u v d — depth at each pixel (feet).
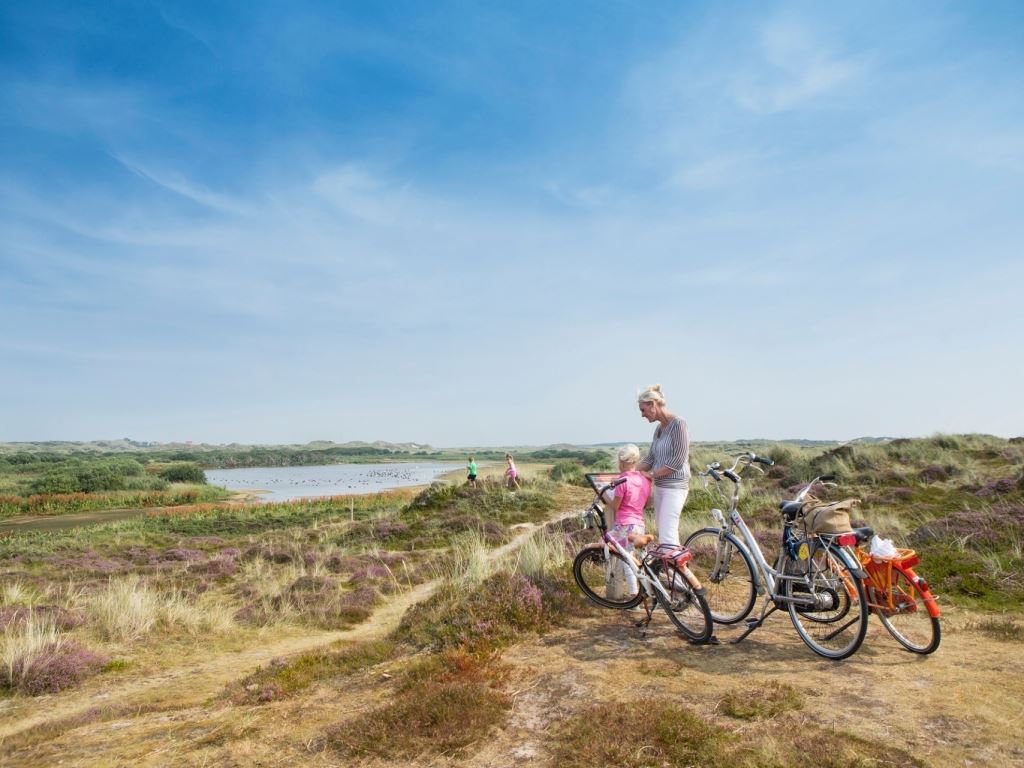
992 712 11.76
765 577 16.53
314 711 15.11
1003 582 22.44
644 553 18.26
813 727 11.35
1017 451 51.01
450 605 22.71
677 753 10.70
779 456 66.33
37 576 48.91
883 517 35.83
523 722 12.84
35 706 21.27
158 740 14.60
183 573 48.70
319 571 46.21
